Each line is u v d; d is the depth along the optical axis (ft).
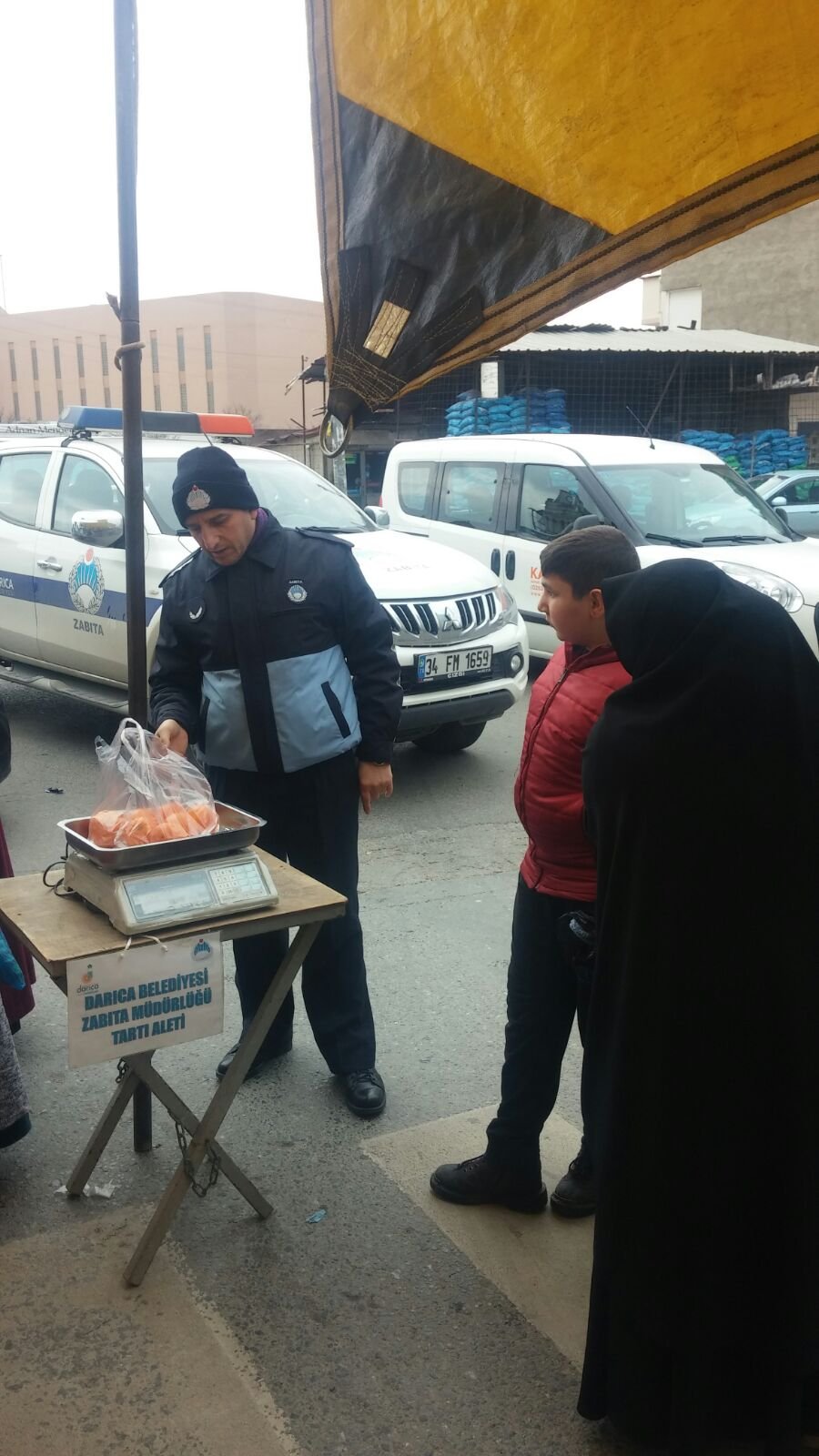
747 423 74.69
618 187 6.66
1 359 267.39
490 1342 7.63
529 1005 8.55
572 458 27.61
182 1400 7.09
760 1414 6.48
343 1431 6.88
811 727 6.01
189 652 10.21
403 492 32.35
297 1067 11.26
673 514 26.50
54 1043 11.68
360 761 10.29
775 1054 6.11
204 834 7.64
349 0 6.79
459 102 6.77
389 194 7.36
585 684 7.84
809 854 6.06
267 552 9.73
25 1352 7.46
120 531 20.40
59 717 25.70
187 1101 10.57
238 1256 8.44
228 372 226.17
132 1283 8.05
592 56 6.23
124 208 8.13
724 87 6.07
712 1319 6.21
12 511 23.76
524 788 8.20
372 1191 9.25
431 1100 10.66
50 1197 9.10
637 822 6.28
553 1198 9.02
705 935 6.10
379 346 7.93
